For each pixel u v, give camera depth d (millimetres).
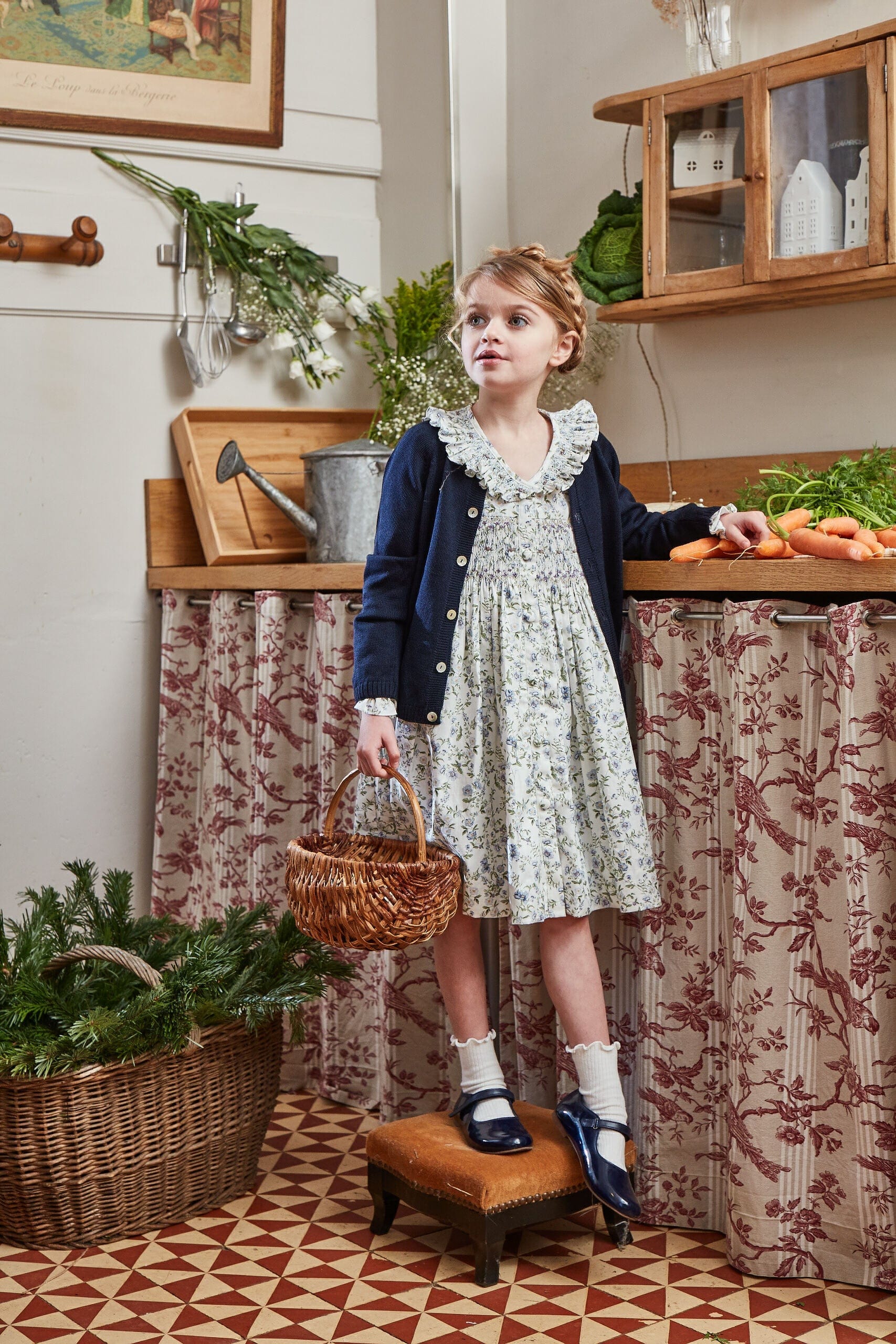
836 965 1897
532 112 3088
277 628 2717
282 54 3205
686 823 2074
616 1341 1773
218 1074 2184
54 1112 2029
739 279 2346
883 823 1809
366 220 3400
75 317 3020
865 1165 1848
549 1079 2312
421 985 2506
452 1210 1965
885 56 2102
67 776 3088
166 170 3121
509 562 1996
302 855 1940
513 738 1959
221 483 2936
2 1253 2078
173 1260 2043
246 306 3154
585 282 2672
